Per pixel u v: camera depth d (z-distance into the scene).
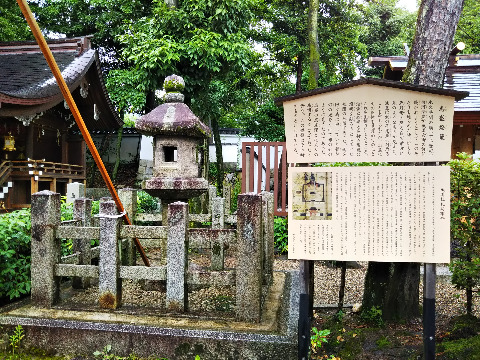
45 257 3.95
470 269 3.72
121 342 3.49
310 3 10.67
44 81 10.24
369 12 19.23
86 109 13.46
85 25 16.84
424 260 3.03
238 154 19.11
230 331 3.42
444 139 3.04
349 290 5.80
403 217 3.07
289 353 3.27
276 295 4.61
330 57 15.83
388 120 3.10
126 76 11.44
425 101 3.05
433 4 4.26
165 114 4.49
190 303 4.28
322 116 3.19
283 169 8.77
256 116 15.90
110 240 3.87
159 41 9.96
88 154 19.33
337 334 3.90
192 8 10.53
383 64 11.69
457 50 11.20
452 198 3.97
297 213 3.21
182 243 3.77
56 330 3.58
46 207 3.95
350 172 3.14
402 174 3.07
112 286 3.87
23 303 4.35
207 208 9.20
